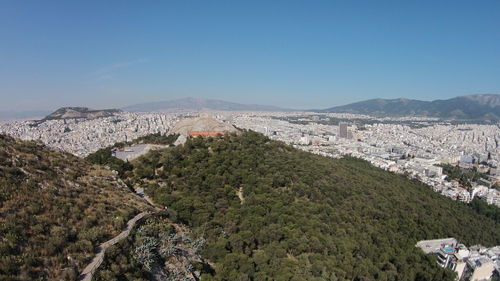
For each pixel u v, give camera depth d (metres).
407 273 65.81
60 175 45.12
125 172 74.19
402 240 77.38
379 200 91.62
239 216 61.56
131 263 32.75
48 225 32.09
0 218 29.58
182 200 62.22
